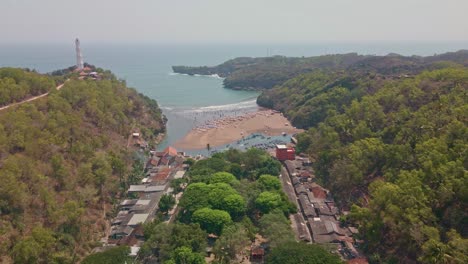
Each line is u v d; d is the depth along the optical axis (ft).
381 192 352.08
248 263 337.93
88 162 466.29
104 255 311.88
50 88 624.18
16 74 586.04
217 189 410.52
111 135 599.57
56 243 337.52
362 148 472.03
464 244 270.26
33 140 425.28
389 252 333.01
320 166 532.73
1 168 369.30
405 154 413.59
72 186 416.67
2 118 429.79
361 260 328.29
